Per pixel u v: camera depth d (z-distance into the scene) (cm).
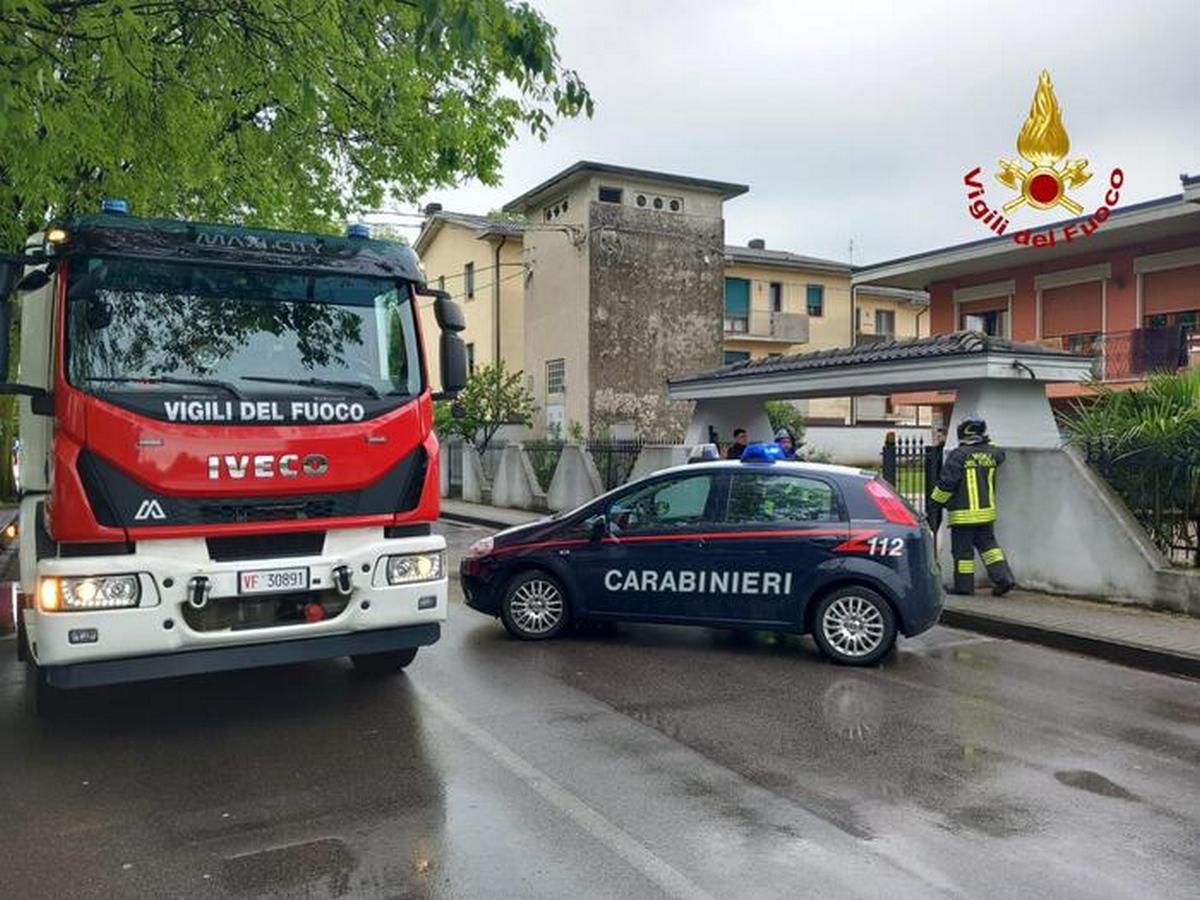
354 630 579
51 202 876
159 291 556
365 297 613
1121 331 2445
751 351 3925
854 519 744
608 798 465
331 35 753
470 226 3538
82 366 525
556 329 3044
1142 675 723
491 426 2625
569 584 801
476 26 583
